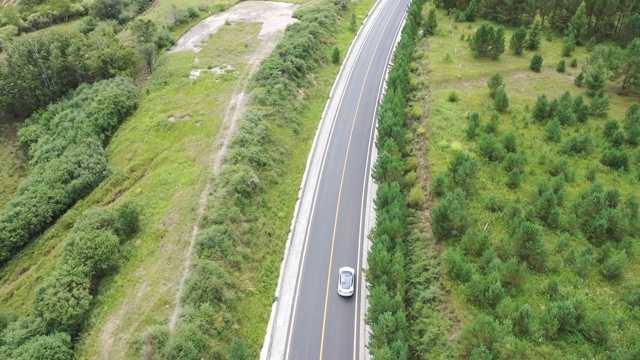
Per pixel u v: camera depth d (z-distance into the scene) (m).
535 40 83.81
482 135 59.91
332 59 89.12
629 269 41.28
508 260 41.12
